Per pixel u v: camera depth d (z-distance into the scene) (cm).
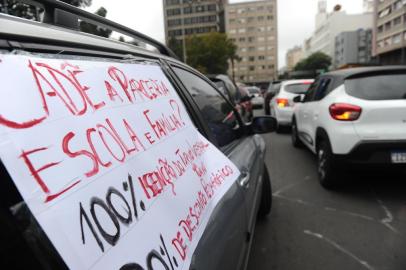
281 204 349
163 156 105
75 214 65
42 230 60
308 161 532
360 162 333
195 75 206
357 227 290
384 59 7075
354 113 332
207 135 164
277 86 1191
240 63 9300
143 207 85
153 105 116
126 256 72
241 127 260
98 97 88
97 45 108
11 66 69
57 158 67
